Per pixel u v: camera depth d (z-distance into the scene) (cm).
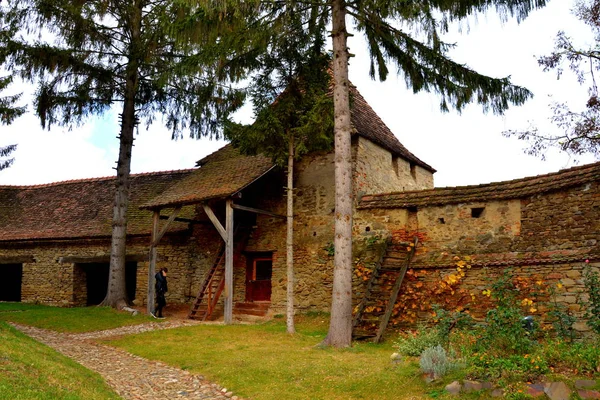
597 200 998
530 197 1114
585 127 1395
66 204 2186
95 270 2094
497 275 1116
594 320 791
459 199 1221
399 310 1220
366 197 1407
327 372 808
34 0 1449
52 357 812
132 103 1683
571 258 998
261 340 1130
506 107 1123
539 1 988
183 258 1773
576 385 592
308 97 1228
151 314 1522
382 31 1173
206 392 757
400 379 722
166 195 1598
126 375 852
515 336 719
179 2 968
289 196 1255
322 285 1480
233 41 1098
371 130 1573
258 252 1647
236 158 1672
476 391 634
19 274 2314
